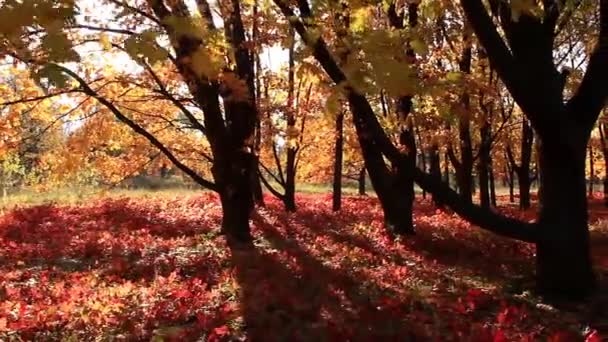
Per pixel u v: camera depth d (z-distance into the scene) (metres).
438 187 8.12
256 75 16.12
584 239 8.36
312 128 19.95
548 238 8.30
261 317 6.47
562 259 8.27
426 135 15.84
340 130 18.86
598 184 65.25
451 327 6.55
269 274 8.88
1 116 11.55
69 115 12.20
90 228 14.68
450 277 9.92
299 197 30.08
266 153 20.25
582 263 8.30
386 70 4.46
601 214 24.28
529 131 27.38
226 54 6.09
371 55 4.60
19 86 11.48
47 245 11.98
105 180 17.05
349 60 4.75
